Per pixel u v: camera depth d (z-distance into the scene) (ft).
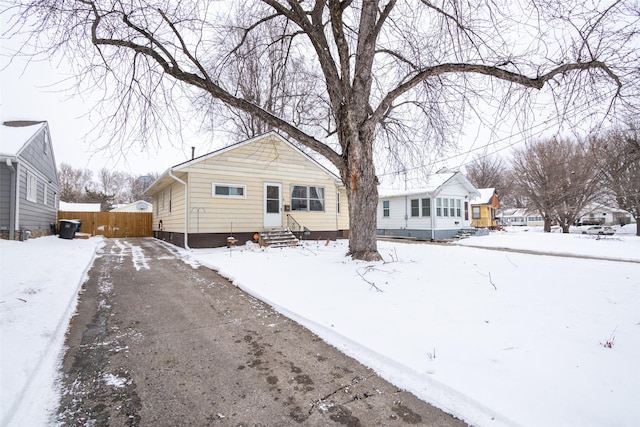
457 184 67.10
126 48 18.97
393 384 8.21
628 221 126.41
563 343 9.39
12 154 31.04
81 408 7.11
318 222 44.01
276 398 7.58
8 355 8.74
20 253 24.48
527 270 19.17
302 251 31.07
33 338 10.19
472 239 59.11
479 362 8.64
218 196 36.17
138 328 12.21
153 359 9.62
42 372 8.66
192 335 11.58
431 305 13.28
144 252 33.40
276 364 9.37
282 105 28.53
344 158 23.22
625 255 35.94
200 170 35.29
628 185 64.13
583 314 11.52
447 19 19.93
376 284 16.70
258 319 13.39
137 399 7.50
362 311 13.15
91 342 10.84
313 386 8.14
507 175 112.27
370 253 22.41
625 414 6.26
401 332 10.89
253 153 38.83
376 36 22.34
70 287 16.83
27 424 6.47
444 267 20.27
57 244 34.71
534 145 80.59
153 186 47.42
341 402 7.42
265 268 22.21
